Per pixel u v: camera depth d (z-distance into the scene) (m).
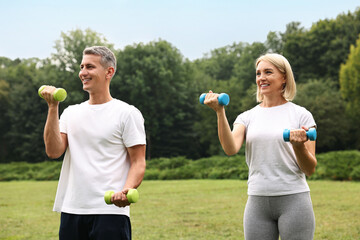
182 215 9.00
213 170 23.00
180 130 47.66
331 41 44.75
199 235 6.76
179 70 49.84
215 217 8.63
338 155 20.36
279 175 3.18
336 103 37.69
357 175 17.78
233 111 44.06
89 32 50.75
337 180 18.36
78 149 3.16
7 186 20.86
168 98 48.22
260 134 3.27
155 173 24.14
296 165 3.19
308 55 45.44
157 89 48.06
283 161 3.18
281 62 3.34
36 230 7.65
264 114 3.37
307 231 3.11
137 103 46.91
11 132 51.66
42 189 18.00
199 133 46.44
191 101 49.19
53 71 51.22
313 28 46.19
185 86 48.78
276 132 3.22
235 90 46.00
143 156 3.19
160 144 48.06
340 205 9.83
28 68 57.84
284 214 3.15
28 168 31.64
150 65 47.25
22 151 51.09
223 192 13.93
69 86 49.66
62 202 3.22
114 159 3.13
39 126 49.94
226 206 10.34
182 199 12.09
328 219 7.95
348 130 38.31
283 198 3.16
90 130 3.15
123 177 3.16
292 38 47.28
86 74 3.20
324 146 39.22
